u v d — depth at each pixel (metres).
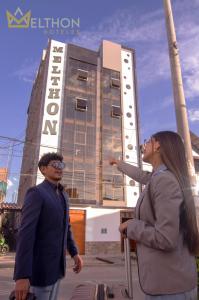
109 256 22.77
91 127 30.86
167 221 1.50
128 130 32.62
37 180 26.39
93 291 3.12
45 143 28.12
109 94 33.84
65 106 30.45
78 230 24.97
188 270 1.54
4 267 15.61
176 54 5.96
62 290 8.93
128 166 2.82
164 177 1.64
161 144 1.84
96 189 28.47
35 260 2.30
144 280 1.56
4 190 26.89
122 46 37.88
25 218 2.23
